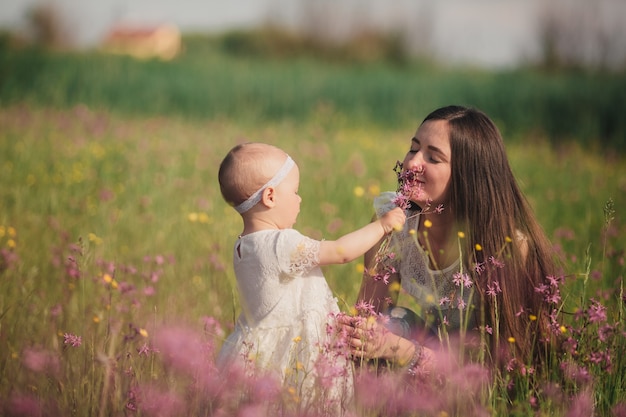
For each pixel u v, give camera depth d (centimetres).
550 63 2275
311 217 618
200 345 281
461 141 314
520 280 312
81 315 350
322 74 2056
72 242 503
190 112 1742
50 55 1984
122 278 415
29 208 615
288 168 313
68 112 1277
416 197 312
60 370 290
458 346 308
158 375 290
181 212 598
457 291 322
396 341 300
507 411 281
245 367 276
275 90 1872
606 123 1490
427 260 320
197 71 2020
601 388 286
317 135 1173
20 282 396
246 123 1384
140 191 668
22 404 261
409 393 278
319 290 308
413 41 3269
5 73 1822
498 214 315
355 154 938
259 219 313
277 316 300
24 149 861
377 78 2002
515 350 304
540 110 1570
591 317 286
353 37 3503
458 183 315
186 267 463
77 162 796
